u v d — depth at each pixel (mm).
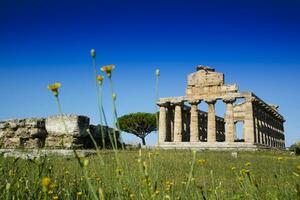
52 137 31234
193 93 62125
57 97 3275
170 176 13758
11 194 5094
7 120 31391
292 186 6500
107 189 4664
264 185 7754
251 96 57281
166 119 65312
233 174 16359
